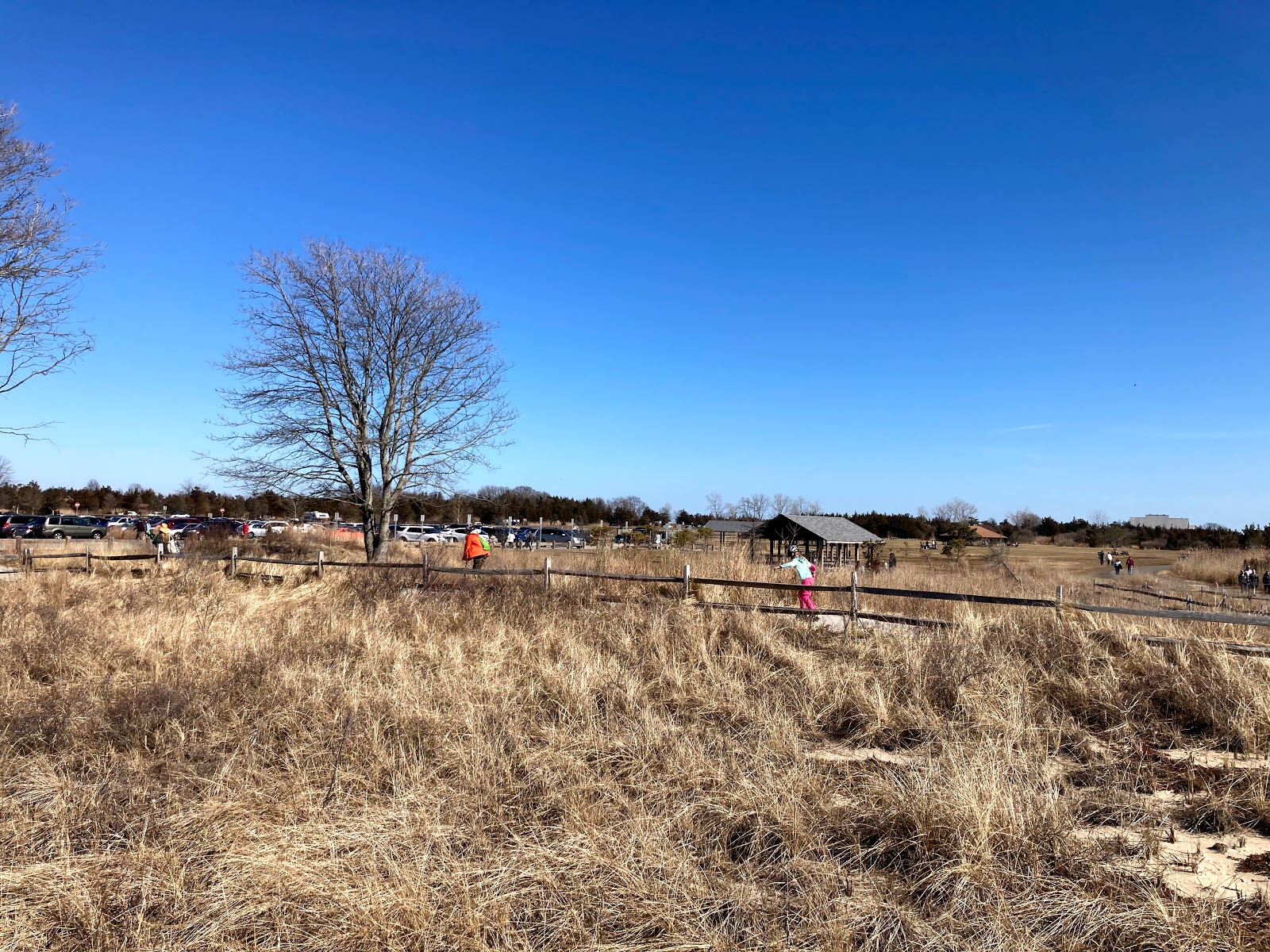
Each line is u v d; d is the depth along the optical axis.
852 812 5.04
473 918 3.84
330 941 3.80
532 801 5.30
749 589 13.95
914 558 52.69
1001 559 38.75
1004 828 4.53
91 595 15.65
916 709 7.07
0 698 7.66
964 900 3.98
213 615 12.71
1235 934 3.63
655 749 6.15
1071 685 7.57
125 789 5.55
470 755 5.96
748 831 4.87
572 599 13.26
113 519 49.56
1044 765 5.73
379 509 25.38
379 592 15.52
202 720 7.03
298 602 15.40
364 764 6.01
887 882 4.28
